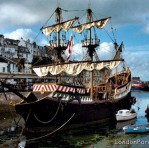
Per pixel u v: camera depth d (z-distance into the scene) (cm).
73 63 3888
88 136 2892
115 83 5166
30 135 2930
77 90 3350
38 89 3262
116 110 4159
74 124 3288
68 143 2603
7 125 3459
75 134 2994
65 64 3916
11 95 4425
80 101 3316
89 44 4181
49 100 2986
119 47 5272
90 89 4362
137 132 2938
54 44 4144
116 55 5228
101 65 3931
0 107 4216
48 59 8738
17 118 3991
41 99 2925
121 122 3822
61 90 3142
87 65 3897
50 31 4247
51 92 3116
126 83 4797
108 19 4141
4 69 6562
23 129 2972
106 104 3853
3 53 10462
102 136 2888
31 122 2952
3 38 10894
